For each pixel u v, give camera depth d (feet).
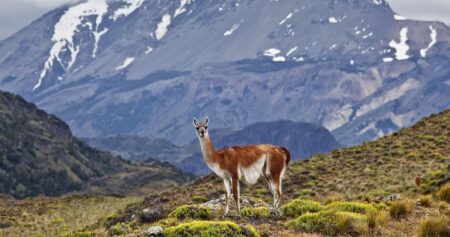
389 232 256.52
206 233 237.86
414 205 320.50
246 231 243.40
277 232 264.31
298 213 298.97
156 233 245.65
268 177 296.30
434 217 264.93
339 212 269.03
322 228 261.44
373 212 276.00
